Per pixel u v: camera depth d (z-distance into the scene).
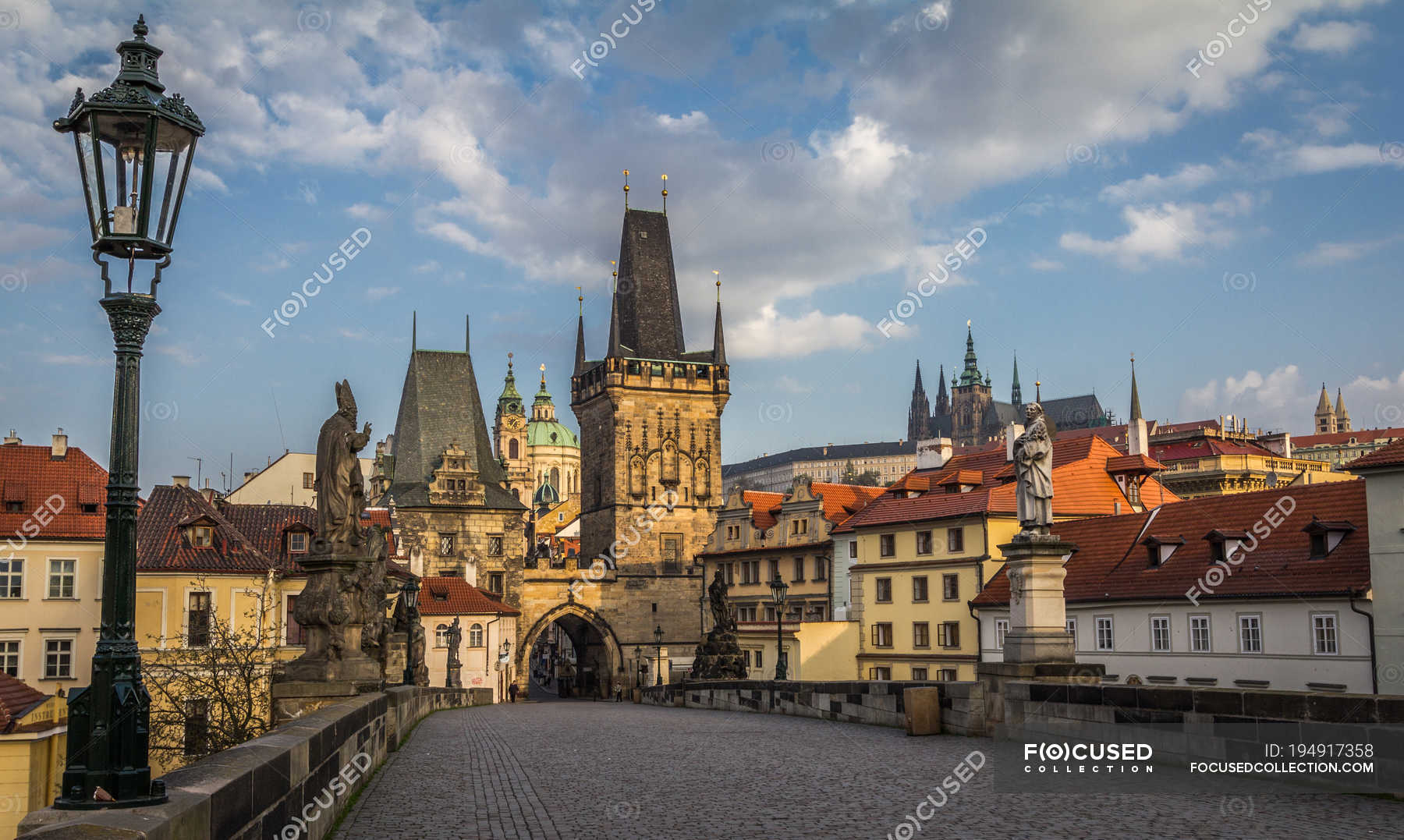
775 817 16.64
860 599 94.62
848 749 26.06
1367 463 52.22
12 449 76.38
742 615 124.50
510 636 130.62
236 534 81.62
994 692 26.48
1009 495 84.06
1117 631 65.69
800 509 116.12
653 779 21.25
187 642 72.06
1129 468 86.31
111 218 10.42
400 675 52.66
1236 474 143.12
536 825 16.25
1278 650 56.47
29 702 44.41
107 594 10.05
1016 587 26.88
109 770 9.68
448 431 143.62
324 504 25.58
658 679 129.88
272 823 12.00
